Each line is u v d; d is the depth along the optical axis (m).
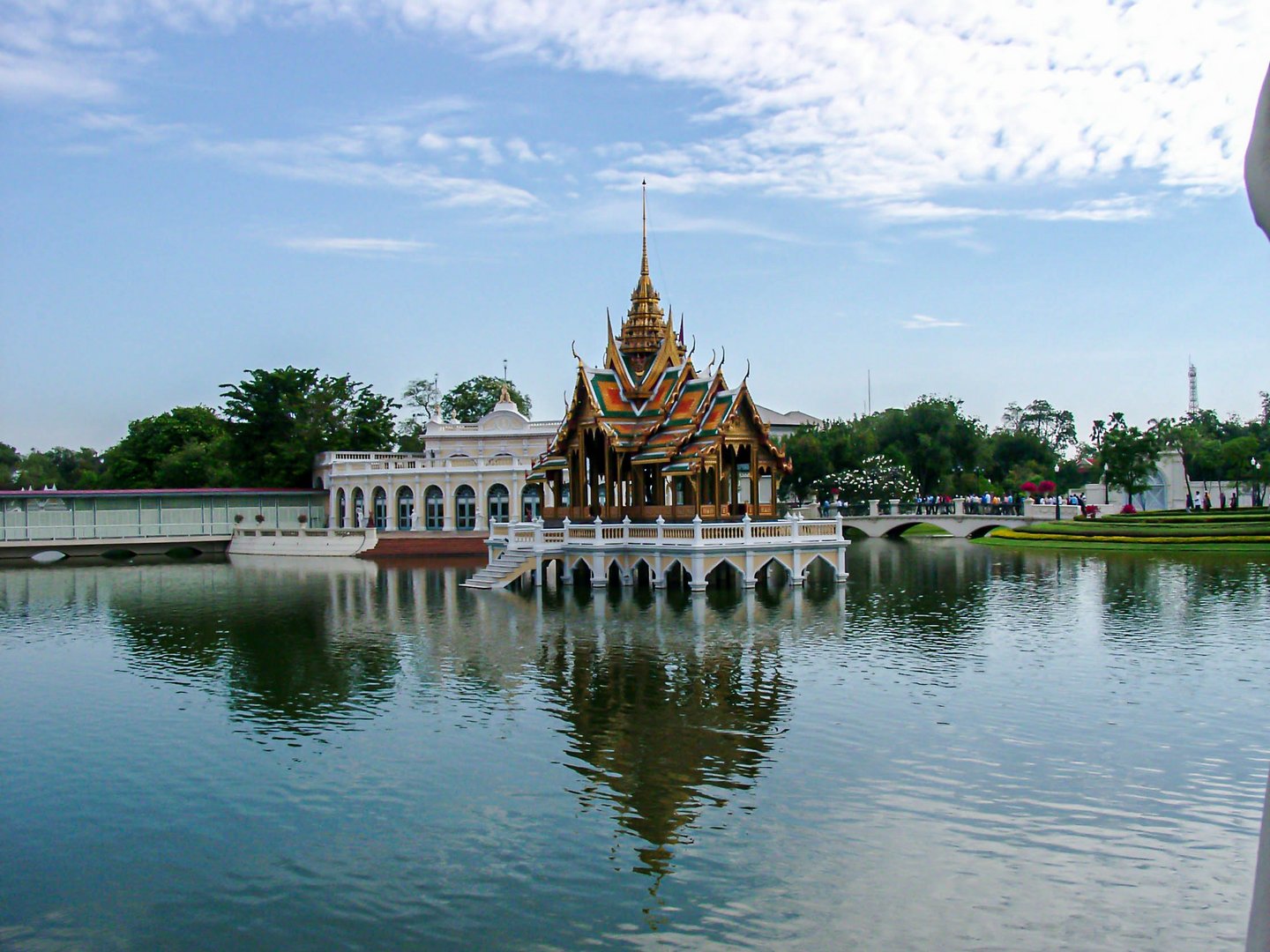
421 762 23.33
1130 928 15.23
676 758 23.17
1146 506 115.06
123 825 20.09
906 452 131.50
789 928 15.48
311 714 27.88
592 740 24.72
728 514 56.34
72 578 72.06
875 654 34.41
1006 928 15.30
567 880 17.25
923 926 15.41
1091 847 18.03
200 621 46.41
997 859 17.61
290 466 117.81
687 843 18.56
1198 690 28.67
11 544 93.56
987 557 75.19
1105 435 101.19
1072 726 25.17
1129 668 31.72
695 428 55.44
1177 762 22.36
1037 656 33.91
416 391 160.12
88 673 34.34
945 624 40.97
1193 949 14.62
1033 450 146.50
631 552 53.97
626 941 15.27
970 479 131.75
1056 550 80.25
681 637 38.09
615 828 19.31
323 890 17.16
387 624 43.66
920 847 18.16
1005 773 21.81
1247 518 82.19
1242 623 40.16
